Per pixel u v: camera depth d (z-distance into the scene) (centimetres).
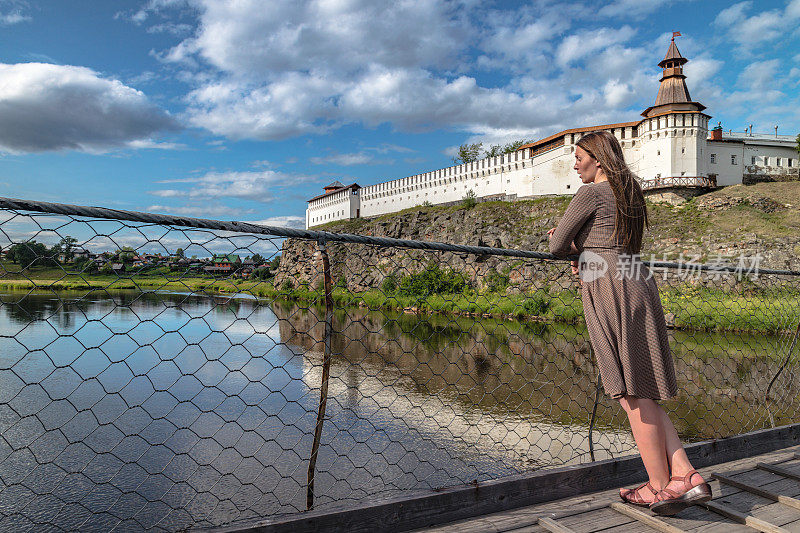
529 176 6006
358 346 2003
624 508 235
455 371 1512
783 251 3519
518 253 270
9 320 2067
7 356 1534
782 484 263
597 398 305
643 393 222
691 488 215
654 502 223
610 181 234
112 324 2108
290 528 200
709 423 934
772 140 6169
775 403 1030
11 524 555
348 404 1116
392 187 7856
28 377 1308
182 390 1198
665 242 4125
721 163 5362
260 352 1739
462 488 234
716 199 4803
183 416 992
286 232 219
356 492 656
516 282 2473
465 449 830
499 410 1063
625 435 890
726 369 1134
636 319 225
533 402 1121
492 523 224
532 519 228
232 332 2081
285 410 1047
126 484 679
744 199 4734
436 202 7175
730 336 1077
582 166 254
